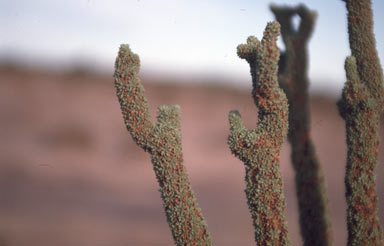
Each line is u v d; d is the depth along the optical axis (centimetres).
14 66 1348
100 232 741
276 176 187
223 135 1188
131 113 192
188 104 1256
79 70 1354
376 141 206
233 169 1080
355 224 208
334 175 855
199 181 999
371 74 208
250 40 200
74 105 1302
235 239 701
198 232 191
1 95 1293
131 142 1218
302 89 244
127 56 191
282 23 247
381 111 209
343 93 207
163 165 191
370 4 211
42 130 1218
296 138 241
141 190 1017
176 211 191
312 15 244
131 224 781
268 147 186
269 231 186
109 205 884
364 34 209
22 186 981
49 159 1102
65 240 718
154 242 714
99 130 1227
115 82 193
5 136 1172
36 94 1310
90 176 1075
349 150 209
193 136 1181
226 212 824
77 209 847
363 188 206
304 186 237
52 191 962
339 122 936
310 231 235
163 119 195
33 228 759
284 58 248
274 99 183
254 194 188
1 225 758
